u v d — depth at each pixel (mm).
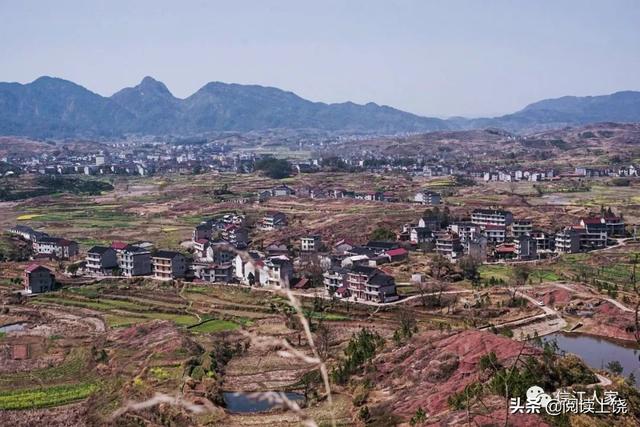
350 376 87688
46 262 167875
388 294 126500
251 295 132375
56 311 128625
